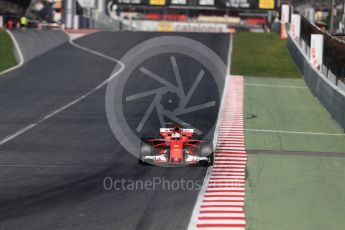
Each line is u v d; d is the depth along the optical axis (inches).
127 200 1659.7
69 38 7603.4
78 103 3907.5
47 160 2256.4
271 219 1519.4
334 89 3567.9
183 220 1469.0
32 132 2893.7
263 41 7495.1
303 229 1444.4
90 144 2630.4
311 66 4731.8
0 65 5693.9
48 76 5211.6
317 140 2908.5
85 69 5595.5
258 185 1921.8
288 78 5472.4
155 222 1441.9
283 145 2743.6
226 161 2315.5
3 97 4109.3
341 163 2368.4
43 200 1632.6
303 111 3828.7
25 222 1407.5
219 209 1590.8
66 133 2891.2
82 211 1526.8
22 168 2094.0
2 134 2829.7
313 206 1684.3
